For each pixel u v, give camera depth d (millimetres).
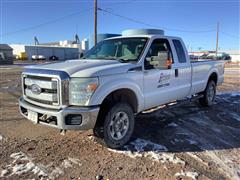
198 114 6859
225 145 4770
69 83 3924
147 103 4980
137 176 3588
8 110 7047
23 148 4457
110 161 4031
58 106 3955
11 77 17109
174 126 5797
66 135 5117
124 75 4422
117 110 4363
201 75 6836
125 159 4109
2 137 4957
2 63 42438
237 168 3867
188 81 6227
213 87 7703
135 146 4613
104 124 4250
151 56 5078
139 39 5285
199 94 7289
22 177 3506
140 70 4734
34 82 4230
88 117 3910
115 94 4469
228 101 8695
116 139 4441
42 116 4133
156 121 6164
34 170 3697
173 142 4848
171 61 5504
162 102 5438
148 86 4945
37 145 4602
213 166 3914
